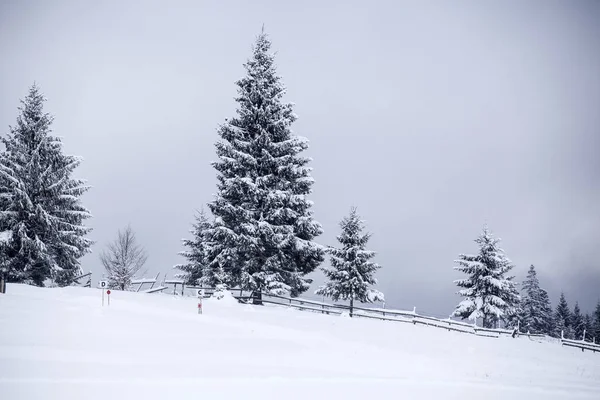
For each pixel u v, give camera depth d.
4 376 11.32
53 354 13.48
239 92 38.00
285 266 36.97
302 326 24.11
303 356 16.67
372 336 24.00
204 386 11.71
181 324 20.22
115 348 14.79
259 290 35.03
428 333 28.41
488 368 19.70
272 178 35.75
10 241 35.56
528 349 29.12
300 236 36.75
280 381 12.78
